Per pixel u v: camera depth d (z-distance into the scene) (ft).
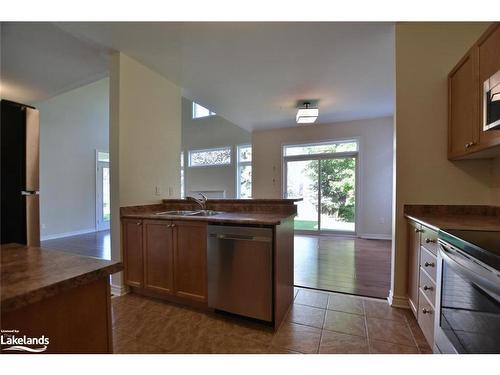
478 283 3.08
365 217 17.16
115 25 6.70
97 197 20.43
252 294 6.13
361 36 7.29
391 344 5.32
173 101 10.55
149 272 7.61
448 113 6.51
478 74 5.09
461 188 6.61
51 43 8.03
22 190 6.14
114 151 8.08
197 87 11.14
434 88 6.70
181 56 8.41
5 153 5.98
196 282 6.89
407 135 6.88
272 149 19.89
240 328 6.03
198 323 6.27
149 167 9.21
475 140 5.22
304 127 18.86
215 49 7.98
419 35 6.75
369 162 16.99
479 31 6.45
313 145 18.85
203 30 6.95
